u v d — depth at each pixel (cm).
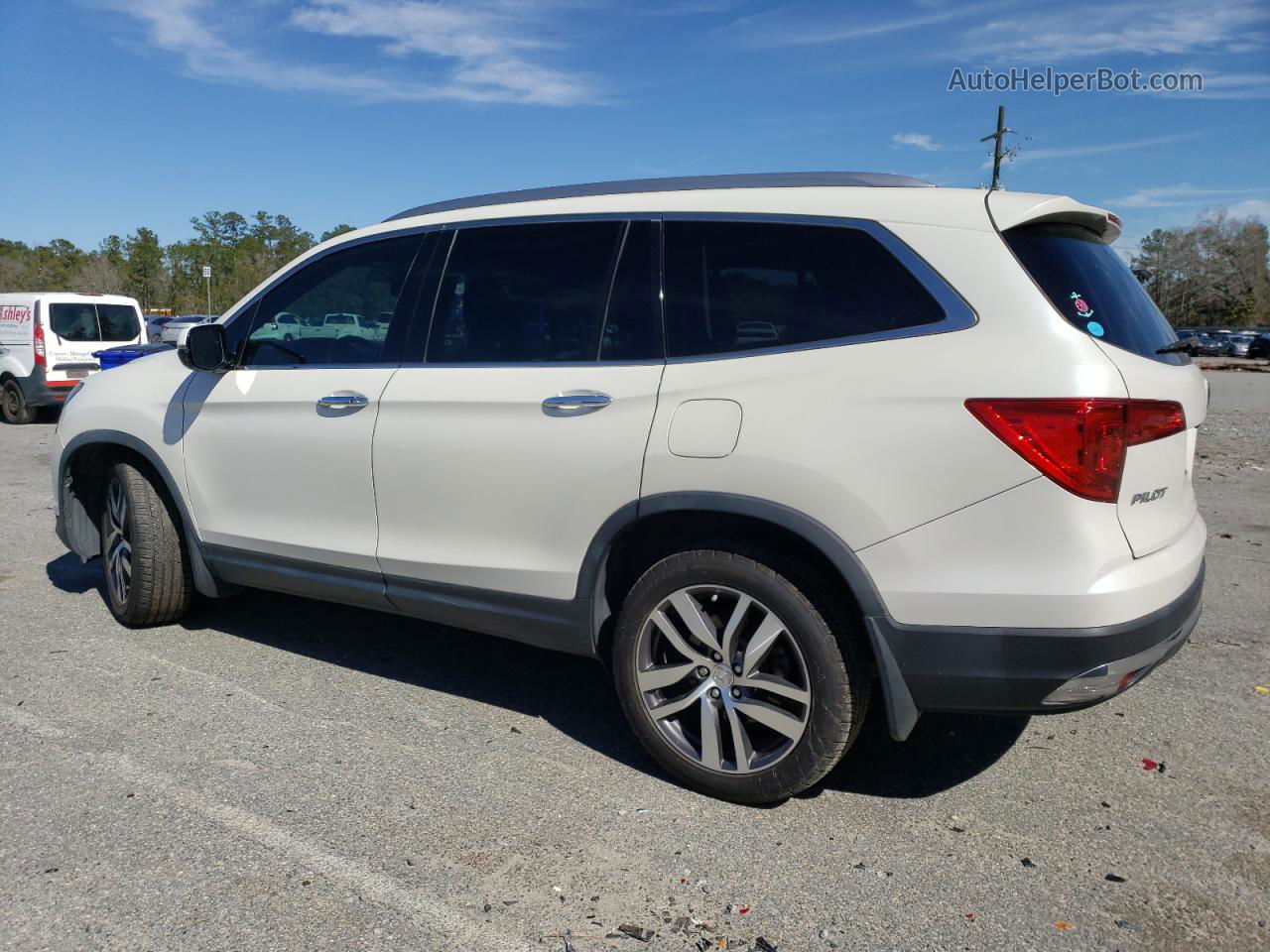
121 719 383
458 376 366
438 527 371
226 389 435
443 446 364
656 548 340
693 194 341
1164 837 302
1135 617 270
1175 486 304
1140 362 285
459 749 361
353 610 531
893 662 287
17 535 707
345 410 394
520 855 290
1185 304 9494
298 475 411
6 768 340
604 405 329
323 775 338
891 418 283
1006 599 271
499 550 357
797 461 293
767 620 307
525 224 371
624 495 324
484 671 441
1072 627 266
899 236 298
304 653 462
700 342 321
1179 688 420
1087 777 341
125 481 473
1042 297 279
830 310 303
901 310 292
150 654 456
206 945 247
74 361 1480
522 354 357
